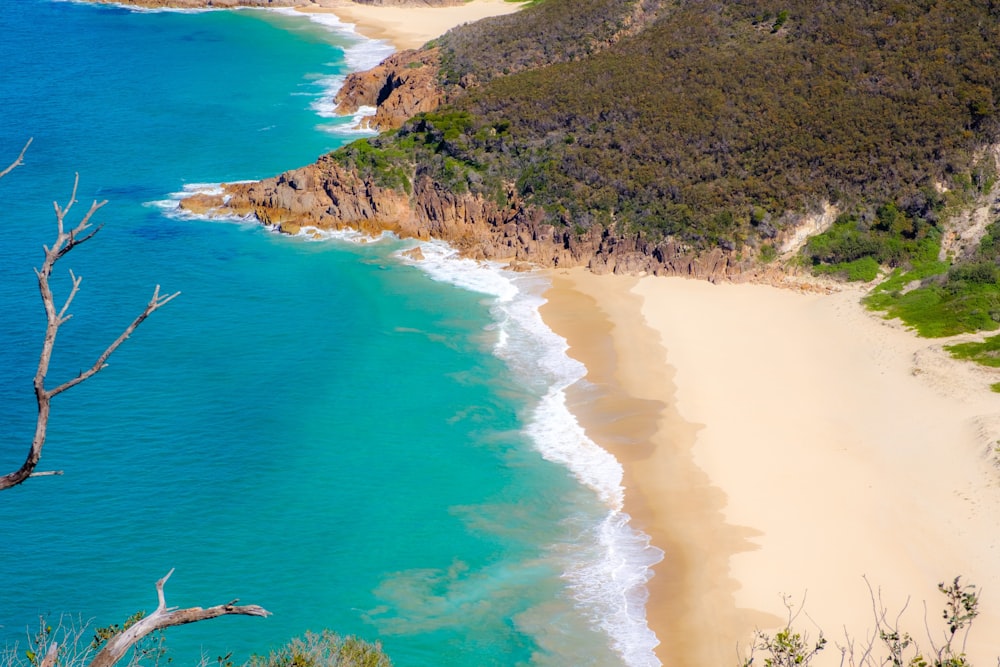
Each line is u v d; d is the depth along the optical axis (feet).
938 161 255.09
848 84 284.82
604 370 200.64
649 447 174.50
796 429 177.78
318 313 223.71
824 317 219.41
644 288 237.25
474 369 201.36
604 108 289.33
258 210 270.26
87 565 143.54
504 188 268.41
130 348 205.26
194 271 241.76
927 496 157.48
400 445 175.83
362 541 151.43
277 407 186.19
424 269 247.70
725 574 143.43
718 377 196.75
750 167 263.70
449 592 141.38
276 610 136.87
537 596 140.46
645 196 257.14
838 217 249.14
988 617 132.57
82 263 242.78
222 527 153.48
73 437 174.19
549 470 169.07
